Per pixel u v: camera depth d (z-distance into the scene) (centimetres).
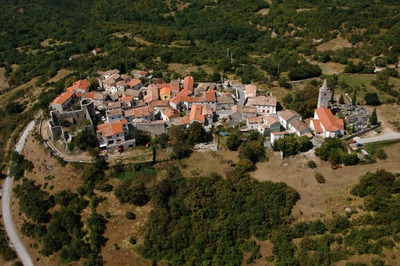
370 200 11919
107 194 13850
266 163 14262
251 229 12025
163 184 13562
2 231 13825
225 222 12300
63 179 14450
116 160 14738
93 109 16688
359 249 10619
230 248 11725
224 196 12975
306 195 12838
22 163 16000
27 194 14388
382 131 15238
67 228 13012
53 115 16075
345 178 13200
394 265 10069
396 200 11775
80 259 12381
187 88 18325
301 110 16188
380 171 12612
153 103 17312
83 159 14825
